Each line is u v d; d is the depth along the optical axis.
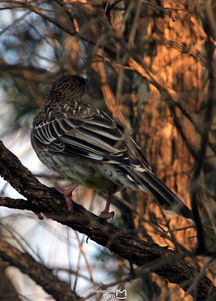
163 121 11.72
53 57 13.20
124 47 8.31
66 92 12.27
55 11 10.71
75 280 8.52
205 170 11.20
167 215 11.45
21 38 12.73
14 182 9.30
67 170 11.13
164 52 11.76
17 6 10.27
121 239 9.45
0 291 11.16
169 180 11.64
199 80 11.65
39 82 13.53
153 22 11.94
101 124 10.82
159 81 10.91
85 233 9.51
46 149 11.51
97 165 10.45
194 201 7.95
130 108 12.22
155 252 9.49
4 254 8.52
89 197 11.96
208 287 9.51
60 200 9.50
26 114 13.76
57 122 11.44
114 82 12.53
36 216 10.04
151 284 11.58
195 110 11.12
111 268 10.75
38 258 8.87
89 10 11.05
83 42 12.47
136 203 11.81
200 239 8.17
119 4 12.46
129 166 9.88
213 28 7.68
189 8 11.33
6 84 13.82
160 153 11.73
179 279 9.52
